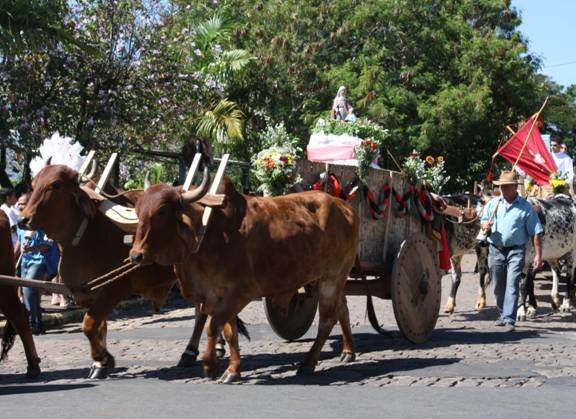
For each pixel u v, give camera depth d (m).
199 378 9.41
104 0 18.59
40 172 9.63
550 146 20.95
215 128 23.98
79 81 18.00
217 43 27.36
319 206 10.04
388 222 12.21
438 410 7.60
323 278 10.13
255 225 9.20
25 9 15.88
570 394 8.43
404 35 33.53
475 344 11.92
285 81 29.64
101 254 9.75
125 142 18.53
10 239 9.69
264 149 11.02
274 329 11.73
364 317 14.82
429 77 33.00
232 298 9.01
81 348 11.91
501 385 8.91
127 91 18.75
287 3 32.34
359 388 8.73
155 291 10.16
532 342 12.09
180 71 19.52
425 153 33.78
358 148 11.63
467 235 15.16
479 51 33.78
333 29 33.28
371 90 31.31
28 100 17.58
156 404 7.77
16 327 9.53
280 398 8.11
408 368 9.99
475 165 35.09
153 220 8.62
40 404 7.79
